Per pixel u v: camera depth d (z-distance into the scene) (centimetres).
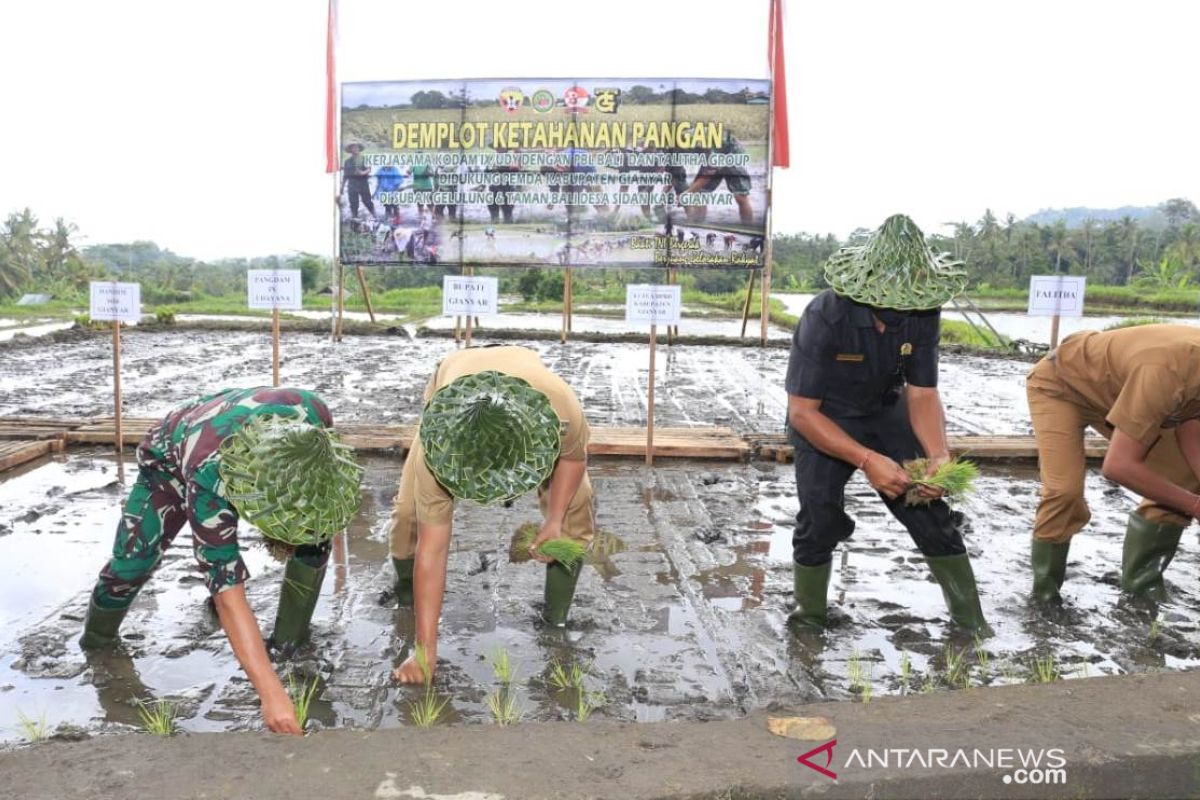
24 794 270
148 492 390
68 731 348
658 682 397
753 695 387
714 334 2181
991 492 751
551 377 380
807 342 425
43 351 1650
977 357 1842
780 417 1076
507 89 1644
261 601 483
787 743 305
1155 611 492
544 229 1673
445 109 1652
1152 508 504
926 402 430
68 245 3550
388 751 296
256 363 1494
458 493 338
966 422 1069
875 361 420
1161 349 430
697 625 461
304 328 2072
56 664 405
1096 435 938
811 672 411
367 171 1680
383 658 418
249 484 305
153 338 1922
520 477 338
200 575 511
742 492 730
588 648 432
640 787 278
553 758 293
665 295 805
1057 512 488
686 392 1264
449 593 497
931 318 418
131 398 1126
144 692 382
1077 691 343
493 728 312
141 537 393
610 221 1670
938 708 330
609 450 842
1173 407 426
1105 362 464
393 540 466
